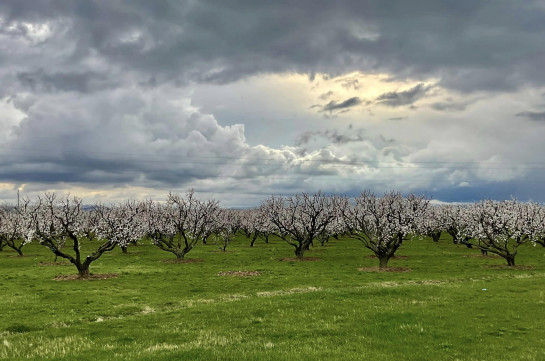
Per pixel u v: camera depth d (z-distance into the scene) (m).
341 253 83.62
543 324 24.11
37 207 55.19
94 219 79.88
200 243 118.06
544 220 83.56
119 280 49.28
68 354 19.55
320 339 21.53
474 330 22.92
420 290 36.50
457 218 99.56
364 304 30.70
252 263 67.31
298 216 81.38
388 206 73.06
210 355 18.53
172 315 28.97
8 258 80.25
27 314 31.33
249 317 27.59
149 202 102.00
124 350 20.11
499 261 65.81
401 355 18.83
